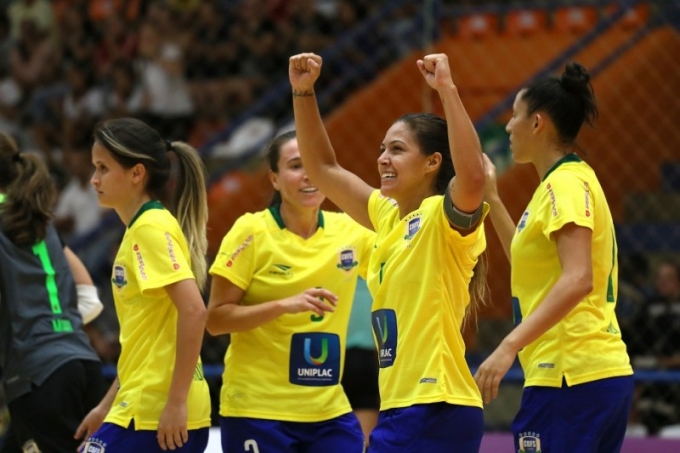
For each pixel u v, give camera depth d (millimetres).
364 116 18094
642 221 17328
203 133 21219
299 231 10578
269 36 21406
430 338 8320
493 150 17562
